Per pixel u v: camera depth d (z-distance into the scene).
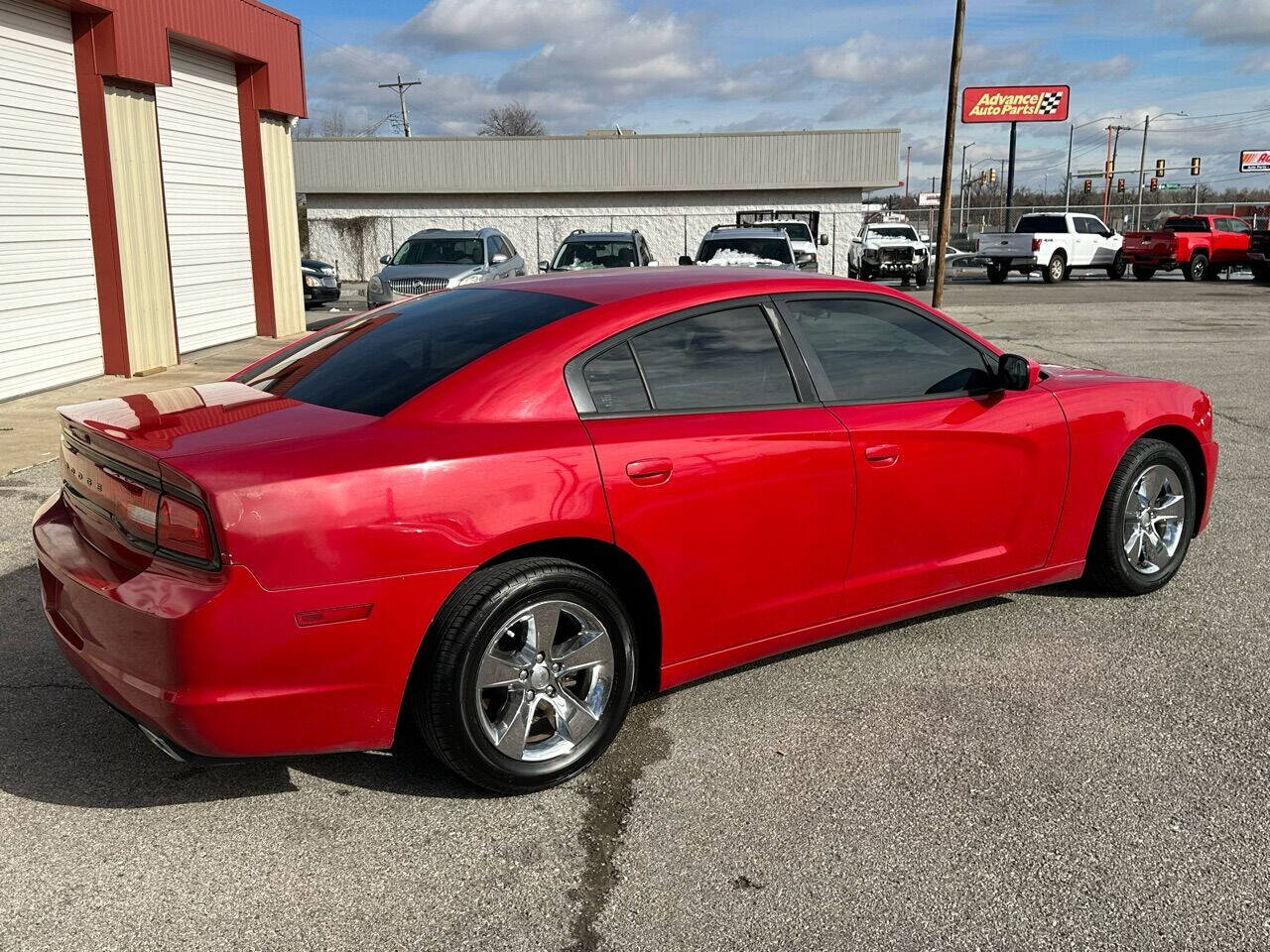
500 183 37.72
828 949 2.47
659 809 3.07
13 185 9.95
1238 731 3.54
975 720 3.62
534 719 3.15
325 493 2.72
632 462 3.15
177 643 2.64
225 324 15.16
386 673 2.84
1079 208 43.91
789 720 3.63
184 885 2.71
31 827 2.96
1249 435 8.41
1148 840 2.91
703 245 17.94
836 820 3.01
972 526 4.03
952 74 19.61
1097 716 3.65
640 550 3.20
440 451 2.89
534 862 2.82
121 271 11.46
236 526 2.62
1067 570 4.47
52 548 3.15
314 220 38.06
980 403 4.03
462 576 2.90
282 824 2.99
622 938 2.51
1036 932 2.53
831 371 3.72
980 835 2.94
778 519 3.47
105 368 11.66
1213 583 5.00
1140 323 17.56
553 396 3.14
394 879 2.74
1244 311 19.81
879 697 3.80
